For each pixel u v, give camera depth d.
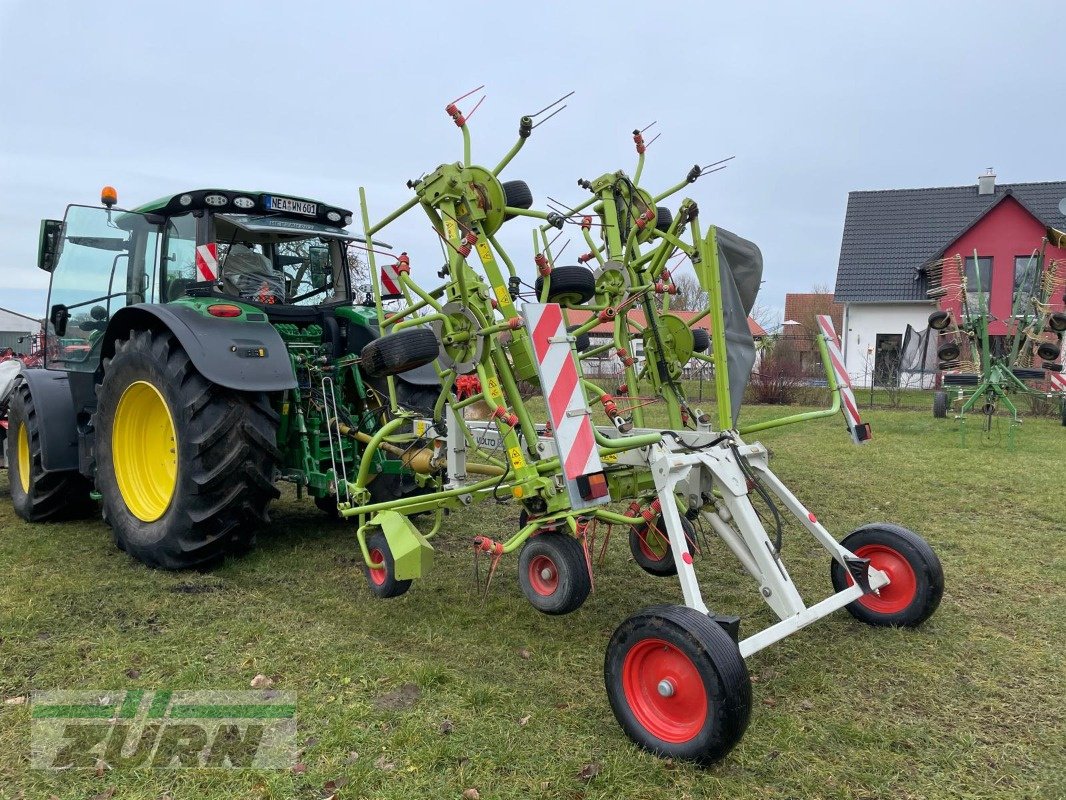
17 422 5.38
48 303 5.07
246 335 3.95
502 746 2.36
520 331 3.33
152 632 3.21
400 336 3.17
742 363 3.21
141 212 4.60
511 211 3.39
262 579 3.97
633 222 3.93
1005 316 21.45
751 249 3.39
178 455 3.82
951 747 2.41
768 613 3.60
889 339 23.34
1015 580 4.09
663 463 2.85
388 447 3.96
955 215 24.14
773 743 2.41
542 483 3.07
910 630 3.33
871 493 6.38
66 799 2.06
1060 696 2.76
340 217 4.99
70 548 4.50
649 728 2.39
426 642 3.21
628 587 3.97
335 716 2.51
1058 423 12.53
